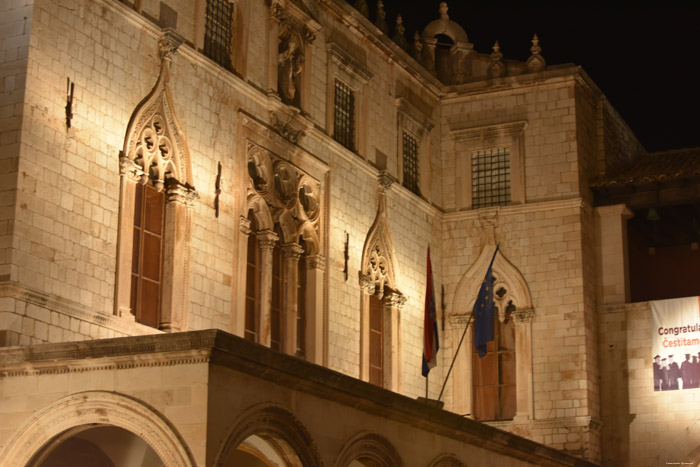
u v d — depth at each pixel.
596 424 47.38
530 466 39.91
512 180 50.22
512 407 48.47
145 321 34.09
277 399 28.09
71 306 30.45
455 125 51.78
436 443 34.91
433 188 50.69
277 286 40.59
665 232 53.16
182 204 35.56
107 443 31.52
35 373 27.38
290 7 42.19
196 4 37.59
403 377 46.09
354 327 43.78
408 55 49.34
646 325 48.22
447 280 50.25
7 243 29.22
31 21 30.78
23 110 30.09
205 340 25.77
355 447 30.91
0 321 28.58
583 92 51.19
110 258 32.47
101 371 26.73
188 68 36.69
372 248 45.50
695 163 51.09
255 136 39.56
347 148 44.81
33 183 30.12
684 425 46.56
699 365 46.78
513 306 49.50
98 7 33.25
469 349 49.19
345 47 45.81
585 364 47.38
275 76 41.06
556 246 48.91
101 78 33.03
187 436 25.45
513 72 51.47
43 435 26.95
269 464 30.14
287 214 40.84
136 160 34.19
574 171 49.31
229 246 37.47
